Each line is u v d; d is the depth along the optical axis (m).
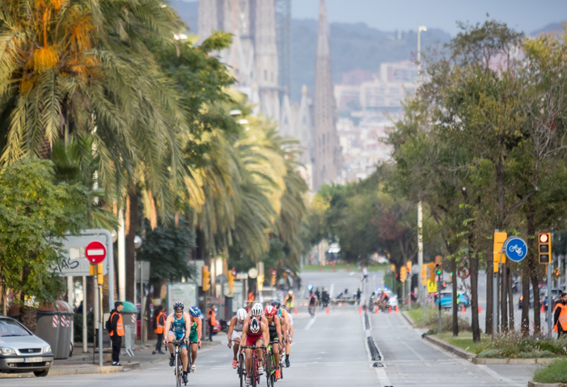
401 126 99.94
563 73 67.38
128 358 70.94
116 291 100.81
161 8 62.12
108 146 63.16
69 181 61.69
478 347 62.31
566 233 156.88
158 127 59.12
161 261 111.12
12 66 55.25
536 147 66.75
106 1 58.91
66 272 64.56
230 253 162.62
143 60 62.91
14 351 50.41
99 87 58.72
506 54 75.00
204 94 81.31
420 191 82.94
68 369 55.06
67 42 58.28
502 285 73.56
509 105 65.69
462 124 69.38
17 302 57.16
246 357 36.47
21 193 53.47
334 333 122.81
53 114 55.25
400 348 82.44
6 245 52.97
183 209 90.00
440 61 79.00
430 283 120.25
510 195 73.44
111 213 70.50
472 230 75.06
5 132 60.28
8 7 56.38
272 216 159.62
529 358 56.00
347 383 42.28
